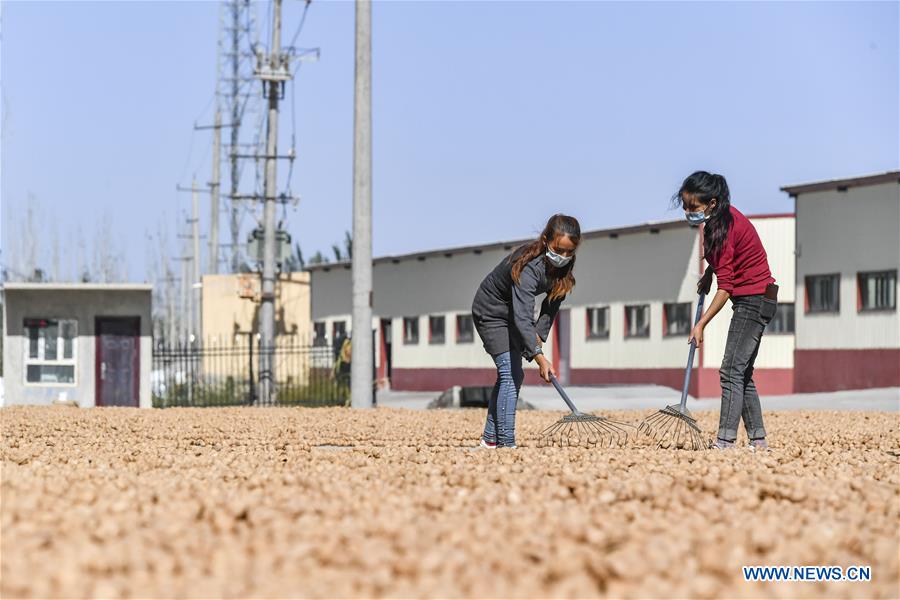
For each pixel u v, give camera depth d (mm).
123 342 40125
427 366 69562
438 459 12766
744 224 14094
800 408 38062
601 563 6039
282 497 8633
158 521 7355
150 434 19484
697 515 7816
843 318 49094
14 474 10344
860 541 7078
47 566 5828
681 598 5539
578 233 13766
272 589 5535
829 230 49781
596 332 58406
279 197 56188
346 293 73562
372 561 6125
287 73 49938
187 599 5352
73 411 29281
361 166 33375
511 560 6234
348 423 23109
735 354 14133
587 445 15516
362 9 33438
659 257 54312
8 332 39625
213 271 83062
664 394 50125
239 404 42500
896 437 18188
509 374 14578
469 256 66062
